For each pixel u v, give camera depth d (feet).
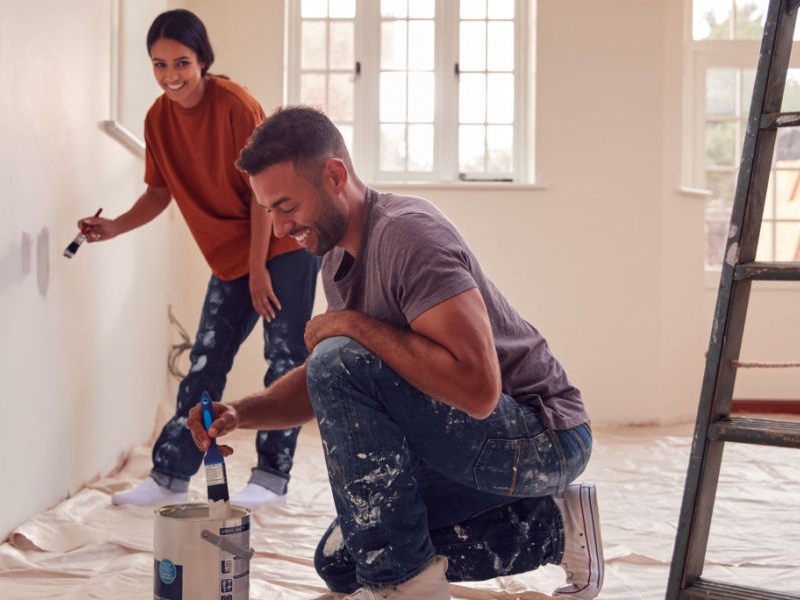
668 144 14.88
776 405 16.35
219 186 7.91
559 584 5.56
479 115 15.83
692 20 16.97
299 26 15.79
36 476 6.97
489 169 15.83
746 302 4.06
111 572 5.73
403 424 4.27
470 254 4.42
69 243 7.84
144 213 7.99
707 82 16.99
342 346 4.22
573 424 4.59
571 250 14.75
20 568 5.77
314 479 9.44
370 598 4.19
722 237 17.02
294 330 8.09
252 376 14.47
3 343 6.21
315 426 13.66
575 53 14.83
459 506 4.61
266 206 4.22
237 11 14.65
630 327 14.70
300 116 4.20
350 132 15.81
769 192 16.92
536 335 4.82
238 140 7.73
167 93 7.60
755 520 7.71
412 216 4.24
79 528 6.72
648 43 14.83
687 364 15.06
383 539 4.16
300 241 4.40
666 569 6.06
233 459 10.75
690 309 15.10
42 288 7.10
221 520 4.08
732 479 9.70
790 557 6.43
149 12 11.27
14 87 6.41
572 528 4.71
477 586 5.51
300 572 5.89
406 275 4.10
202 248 8.21
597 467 10.53
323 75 15.81
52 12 7.32
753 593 3.92
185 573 4.05
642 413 14.62
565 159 14.80
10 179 6.34
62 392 7.67
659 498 8.73
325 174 4.18
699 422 3.93
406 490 4.22
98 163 8.86
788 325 16.37
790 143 16.85
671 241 14.89
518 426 4.41
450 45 15.76
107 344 9.32
